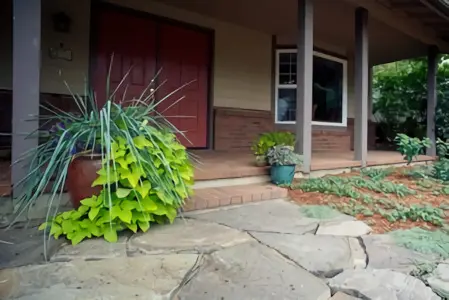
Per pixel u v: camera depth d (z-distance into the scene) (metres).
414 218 2.84
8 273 1.79
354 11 5.21
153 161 2.34
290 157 3.73
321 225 2.67
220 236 2.32
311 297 1.66
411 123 9.30
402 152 5.17
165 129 2.65
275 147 3.82
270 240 2.32
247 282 1.77
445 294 1.74
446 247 2.28
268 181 3.96
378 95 10.20
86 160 2.31
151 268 1.88
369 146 9.23
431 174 4.72
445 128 7.71
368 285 1.80
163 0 5.09
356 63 4.96
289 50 6.88
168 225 2.53
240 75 6.34
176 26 5.46
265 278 1.82
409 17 5.66
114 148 2.24
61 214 2.32
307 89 4.11
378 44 7.17
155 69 5.27
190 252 2.08
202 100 5.88
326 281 1.84
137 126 2.38
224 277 1.82
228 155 5.30
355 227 2.65
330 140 7.57
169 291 1.65
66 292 1.61
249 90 6.49
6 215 2.41
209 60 5.91
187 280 1.77
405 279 1.87
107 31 4.79
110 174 2.22
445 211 3.06
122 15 4.91
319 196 3.45
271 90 6.83
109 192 2.12
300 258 2.07
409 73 9.80
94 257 1.99
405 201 3.33
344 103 7.84
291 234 2.46
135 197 2.32
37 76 2.51
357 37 4.93
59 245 2.13
